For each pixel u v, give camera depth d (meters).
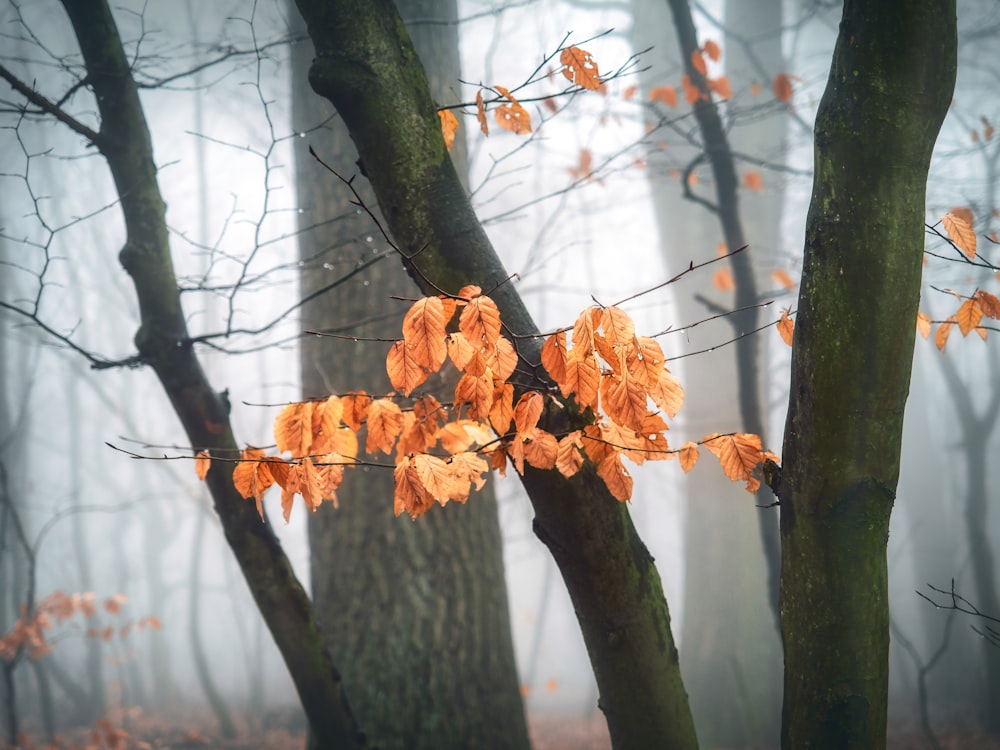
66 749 10.47
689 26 5.46
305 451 2.29
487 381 2.14
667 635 2.53
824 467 2.12
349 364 6.12
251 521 3.67
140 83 3.87
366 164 2.62
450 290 2.48
